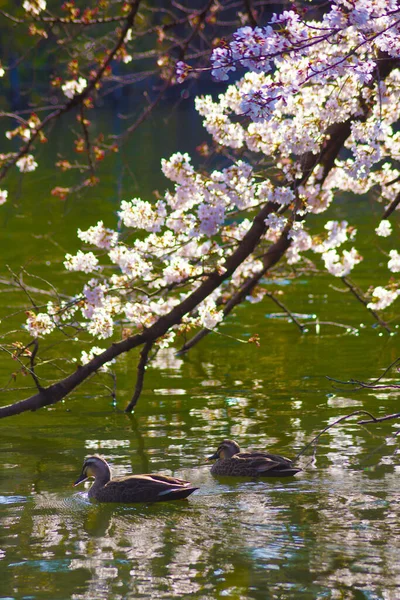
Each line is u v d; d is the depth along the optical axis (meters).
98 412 16.66
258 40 11.15
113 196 42.81
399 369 12.93
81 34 15.34
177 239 16.05
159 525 11.55
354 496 12.24
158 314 16.41
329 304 24.95
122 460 14.07
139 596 9.59
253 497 12.41
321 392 17.36
